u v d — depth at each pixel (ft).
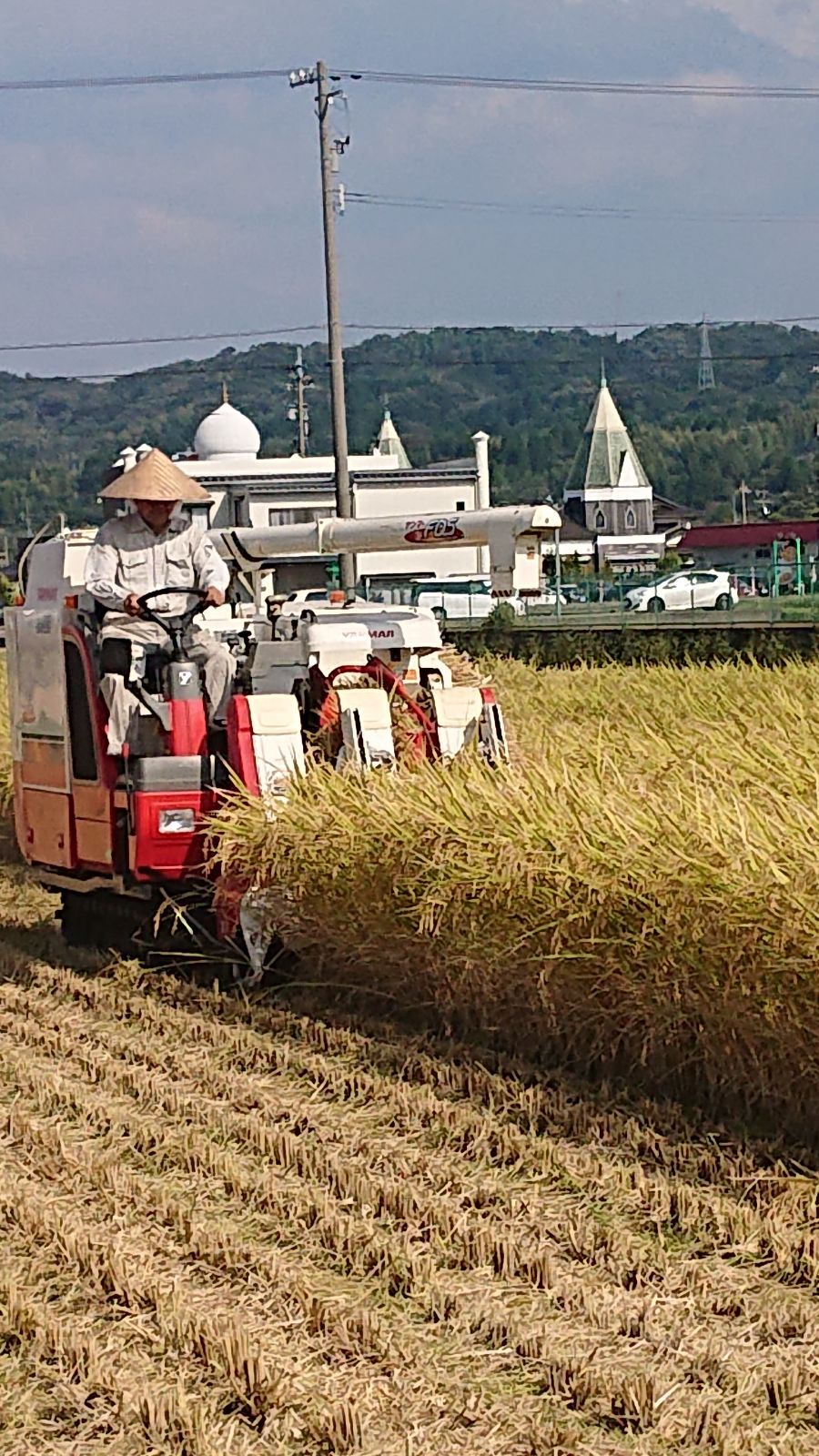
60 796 35.55
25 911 42.70
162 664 33.22
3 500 468.75
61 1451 16.05
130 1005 31.91
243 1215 21.42
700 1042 23.93
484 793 27.71
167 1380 17.12
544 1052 26.81
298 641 34.17
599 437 352.69
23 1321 18.54
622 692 55.42
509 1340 17.61
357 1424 15.84
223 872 31.01
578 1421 16.06
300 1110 25.23
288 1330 18.08
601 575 189.06
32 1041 30.22
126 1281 19.19
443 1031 28.45
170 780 31.91
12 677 37.93
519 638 114.01
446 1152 23.21
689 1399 16.26
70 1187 22.68
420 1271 19.26
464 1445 15.74
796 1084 22.88
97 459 535.19
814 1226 19.95
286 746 31.65
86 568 33.50
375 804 28.58
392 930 28.43
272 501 161.27
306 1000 31.07
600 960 24.71
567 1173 21.99
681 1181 21.50
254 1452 15.72
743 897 22.34
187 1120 25.21
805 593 155.63
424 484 168.66
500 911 25.93
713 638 101.81
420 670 34.91
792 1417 15.96
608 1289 18.69
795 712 42.52
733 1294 18.33
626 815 25.22
